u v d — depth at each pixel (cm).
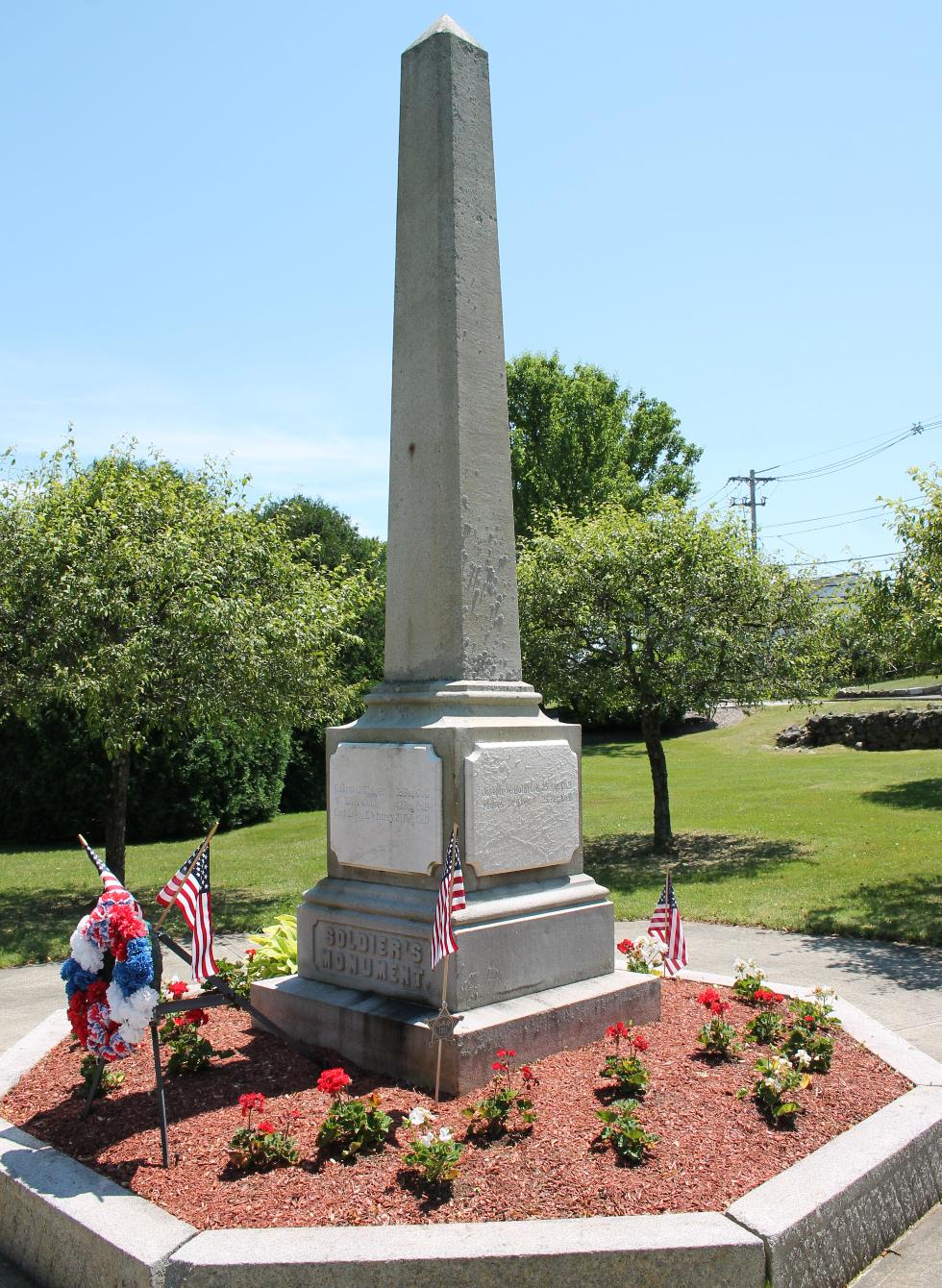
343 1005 532
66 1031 609
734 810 1808
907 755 2331
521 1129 427
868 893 1102
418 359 585
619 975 588
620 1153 407
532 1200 375
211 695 1123
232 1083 499
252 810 2053
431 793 527
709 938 951
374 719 578
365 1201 376
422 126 596
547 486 3434
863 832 1488
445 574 566
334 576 1326
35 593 1095
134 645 1037
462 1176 391
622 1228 353
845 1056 530
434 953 471
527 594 1405
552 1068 498
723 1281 343
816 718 2686
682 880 1258
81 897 1324
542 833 567
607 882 1273
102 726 1085
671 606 1366
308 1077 504
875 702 3069
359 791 570
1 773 1861
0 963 956
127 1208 376
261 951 657
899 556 994
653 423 3916
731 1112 449
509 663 584
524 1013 507
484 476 579
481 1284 337
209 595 1091
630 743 3312
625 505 3406
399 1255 337
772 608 1383
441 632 566
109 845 1191
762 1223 356
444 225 578
